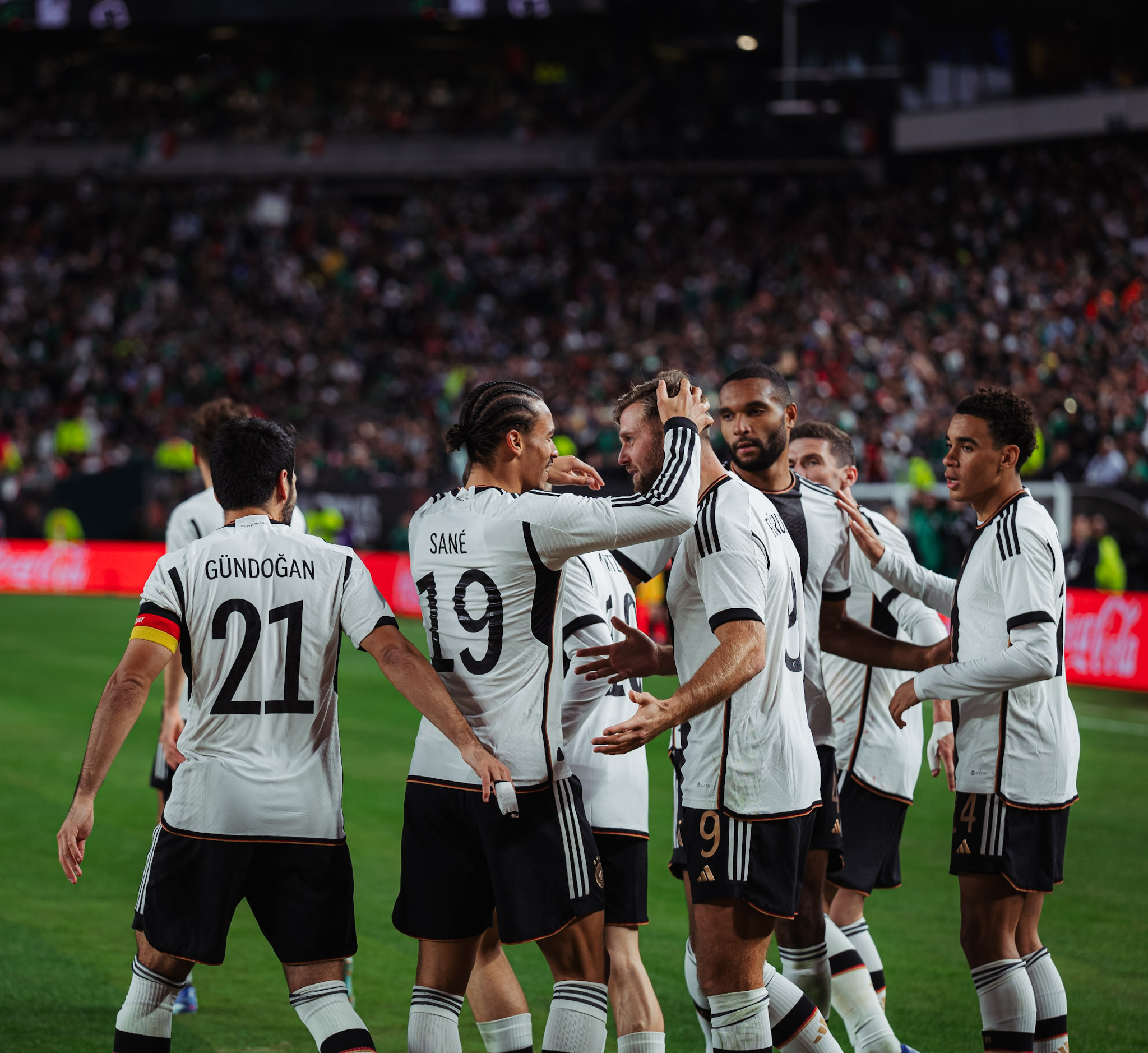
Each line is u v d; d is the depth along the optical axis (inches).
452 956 438.9
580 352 3518.7
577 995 424.5
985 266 3496.6
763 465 493.7
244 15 4318.4
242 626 424.8
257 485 442.6
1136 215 3356.3
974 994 641.6
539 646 426.0
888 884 573.0
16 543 3036.4
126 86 4938.5
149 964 422.0
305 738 429.1
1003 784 479.5
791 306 3435.0
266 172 4611.2
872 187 4010.8
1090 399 2406.5
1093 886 832.3
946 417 2507.4
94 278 4244.6
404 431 3132.4
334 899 426.0
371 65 5064.0
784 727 433.1
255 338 3924.7
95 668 1771.7
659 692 1409.9
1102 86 3816.4
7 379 3720.5
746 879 422.3
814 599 498.6
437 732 438.0
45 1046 558.6
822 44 4069.9
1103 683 1664.6
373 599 434.6
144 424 3526.1
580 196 4232.3
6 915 752.3
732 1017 425.1
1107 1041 573.9
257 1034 584.1
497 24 4808.1
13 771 1152.8
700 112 4372.5
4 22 4458.7
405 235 4284.0
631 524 411.2
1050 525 477.7
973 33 4005.9
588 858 425.7
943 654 505.7
